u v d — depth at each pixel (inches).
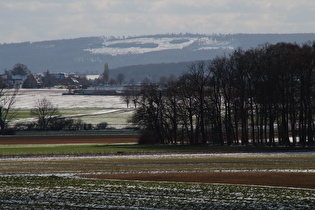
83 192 5782.5
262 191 5767.7
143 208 4953.3
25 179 6968.5
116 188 6048.2
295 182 6461.6
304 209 4881.9
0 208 5014.8
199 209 4899.1
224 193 5654.5
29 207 5059.1
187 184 6373.0
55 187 6161.4
